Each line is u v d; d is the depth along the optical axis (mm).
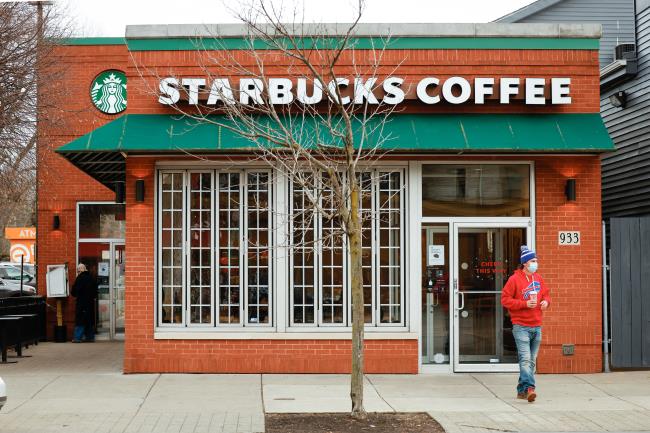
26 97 17328
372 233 12297
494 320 12414
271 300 12211
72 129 17656
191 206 12289
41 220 17688
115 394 10500
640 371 12484
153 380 11523
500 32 12391
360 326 9094
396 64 12305
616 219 12594
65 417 9094
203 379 11602
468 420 9031
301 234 12234
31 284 31234
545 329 12242
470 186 12445
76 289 17047
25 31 17500
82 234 17734
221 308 12211
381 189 12359
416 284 12219
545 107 12336
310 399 10188
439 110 12250
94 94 17672
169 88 11844
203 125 11945
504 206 12430
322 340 12055
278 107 12133
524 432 8508
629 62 15828
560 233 12344
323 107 12094
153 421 8898
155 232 12172
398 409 9656
